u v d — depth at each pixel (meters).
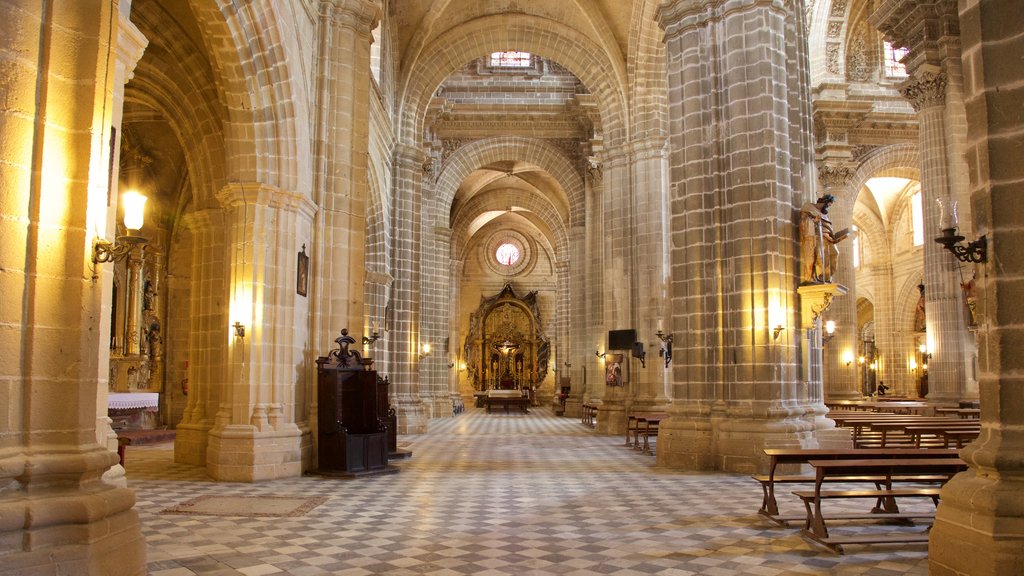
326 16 14.32
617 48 22.91
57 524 4.98
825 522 8.53
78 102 5.41
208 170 14.70
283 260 12.62
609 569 6.74
